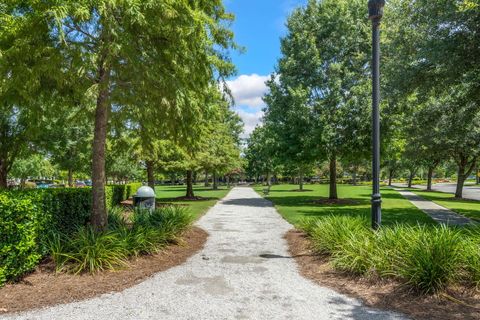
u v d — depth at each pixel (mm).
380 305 4629
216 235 9883
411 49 13328
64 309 4418
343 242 6602
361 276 5645
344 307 4570
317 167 63906
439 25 11500
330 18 20984
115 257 6156
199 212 15352
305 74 21297
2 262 4996
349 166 63812
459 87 13305
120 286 5305
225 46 7836
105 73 6855
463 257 5297
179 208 10664
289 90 20141
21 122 13992
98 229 7328
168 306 4574
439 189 47000
